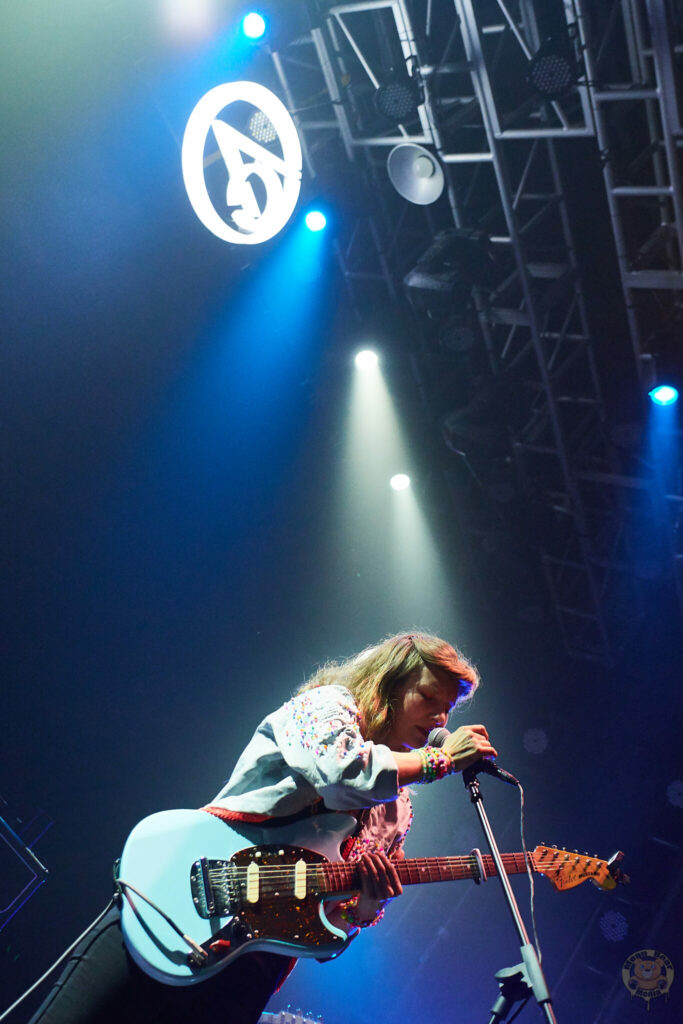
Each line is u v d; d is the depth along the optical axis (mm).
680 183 7965
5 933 9617
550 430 10750
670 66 7301
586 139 9023
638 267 8844
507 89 9031
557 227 9766
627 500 10617
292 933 2027
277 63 9320
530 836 11820
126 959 1940
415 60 8500
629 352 10070
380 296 10812
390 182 10125
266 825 2105
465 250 9219
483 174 9828
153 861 2000
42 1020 1881
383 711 2152
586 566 11133
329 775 1925
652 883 10875
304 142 9875
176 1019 1950
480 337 10141
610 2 7844
